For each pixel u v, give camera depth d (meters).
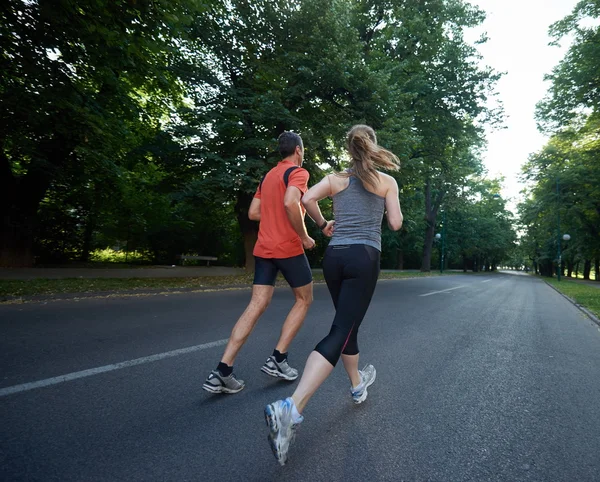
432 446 1.94
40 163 10.21
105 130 10.19
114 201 15.17
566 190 30.77
